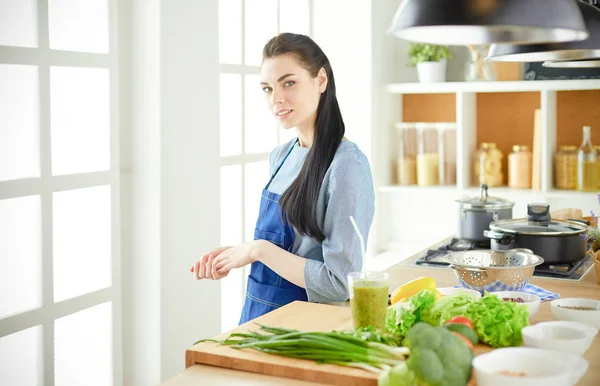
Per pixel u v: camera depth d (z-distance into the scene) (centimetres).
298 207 222
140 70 274
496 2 140
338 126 231
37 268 246
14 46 230
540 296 223
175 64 280
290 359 160
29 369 244
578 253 257
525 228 260
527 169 434
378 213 462
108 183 270
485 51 437
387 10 462
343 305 221
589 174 412
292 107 228
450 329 160
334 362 156
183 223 290
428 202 475
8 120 235
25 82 239
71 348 260
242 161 356
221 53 350
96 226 268
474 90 427
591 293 228
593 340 179
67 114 257
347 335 159
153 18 271
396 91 448
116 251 275
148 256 279
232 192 352
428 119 477
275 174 245
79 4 259
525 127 455
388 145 463
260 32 382
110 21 270
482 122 465
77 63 254
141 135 276
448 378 139
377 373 150
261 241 222
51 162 247
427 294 172
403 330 169
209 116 303
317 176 222
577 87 405
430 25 143
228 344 170
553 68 431
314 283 215
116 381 278
